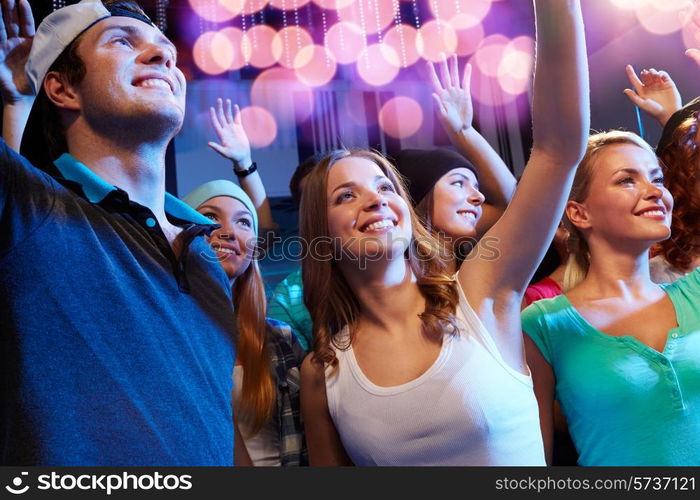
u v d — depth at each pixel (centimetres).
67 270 91
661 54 349
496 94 464
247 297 178
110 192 104
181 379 96
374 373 131
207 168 453
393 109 493
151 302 99
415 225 148
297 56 473
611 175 154
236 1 450
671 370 135
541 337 153
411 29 473
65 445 83
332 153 149
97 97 106
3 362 86
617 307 151
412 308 137
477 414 120
